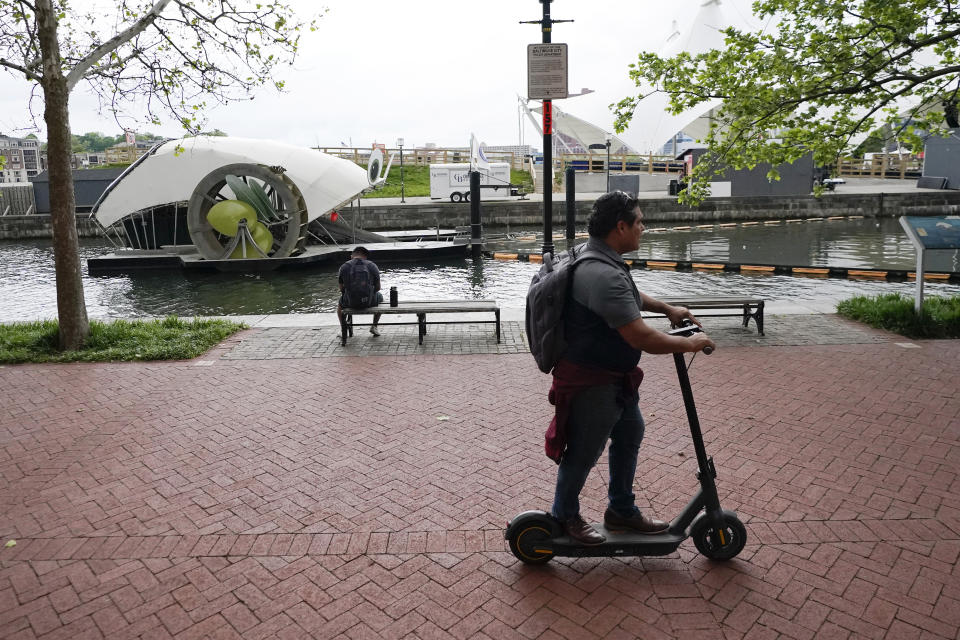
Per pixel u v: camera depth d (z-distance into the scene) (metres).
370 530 3.72
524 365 7.19
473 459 4.69
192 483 4.38
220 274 20.95
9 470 4.63
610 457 3.31
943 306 8.73
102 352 7.83
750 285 16.39
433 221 37.12
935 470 4.35
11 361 7.67
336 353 7.89
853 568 3.28
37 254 28.06
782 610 2.97
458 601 3.08
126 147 48.66
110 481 4.43
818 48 9.80
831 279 17.09
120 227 25.23
